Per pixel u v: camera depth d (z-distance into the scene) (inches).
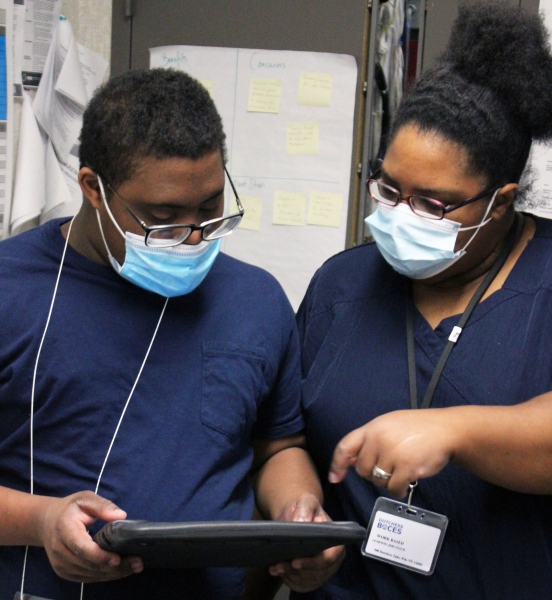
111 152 38.3
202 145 37.9
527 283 41.7
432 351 42.5
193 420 41.9
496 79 39.5
